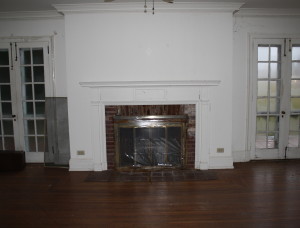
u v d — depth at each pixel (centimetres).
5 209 268
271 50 401
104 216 251
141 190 310
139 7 345
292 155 421
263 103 410
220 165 380
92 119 367
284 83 406
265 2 344
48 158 402
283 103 410
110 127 372
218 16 355
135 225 234
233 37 388
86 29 356
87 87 365
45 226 234
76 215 254
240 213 254
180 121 366
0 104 417
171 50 360
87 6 344
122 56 360
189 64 362
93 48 359
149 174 362
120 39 358
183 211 259
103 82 353
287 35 394
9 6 352
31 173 375
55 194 302
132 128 369
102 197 292
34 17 385
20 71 406
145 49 360
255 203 274
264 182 329
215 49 360
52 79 400
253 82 399
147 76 364
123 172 371
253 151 416
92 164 379
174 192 303
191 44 359
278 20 391
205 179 341
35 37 395
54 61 397
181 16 354
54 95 403
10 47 400
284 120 413
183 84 356
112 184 329
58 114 396
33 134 420
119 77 364
